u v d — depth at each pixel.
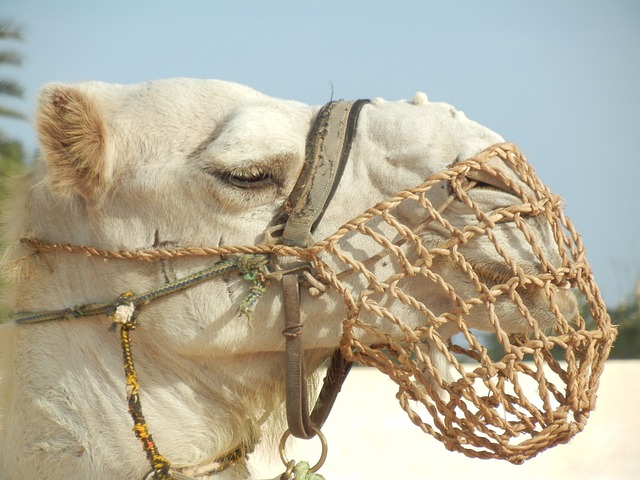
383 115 6.59
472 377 5.75
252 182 6.30
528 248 6.09
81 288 6.62
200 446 6.59
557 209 6.16
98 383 6.59
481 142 6.35
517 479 13.42
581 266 5.97
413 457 13.88
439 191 6.19
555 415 5.74
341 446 14.24
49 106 6.30
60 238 6.70
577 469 13.94
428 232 6.19
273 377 6.70
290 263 6.28
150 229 6.43
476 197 6.11
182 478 6.35
